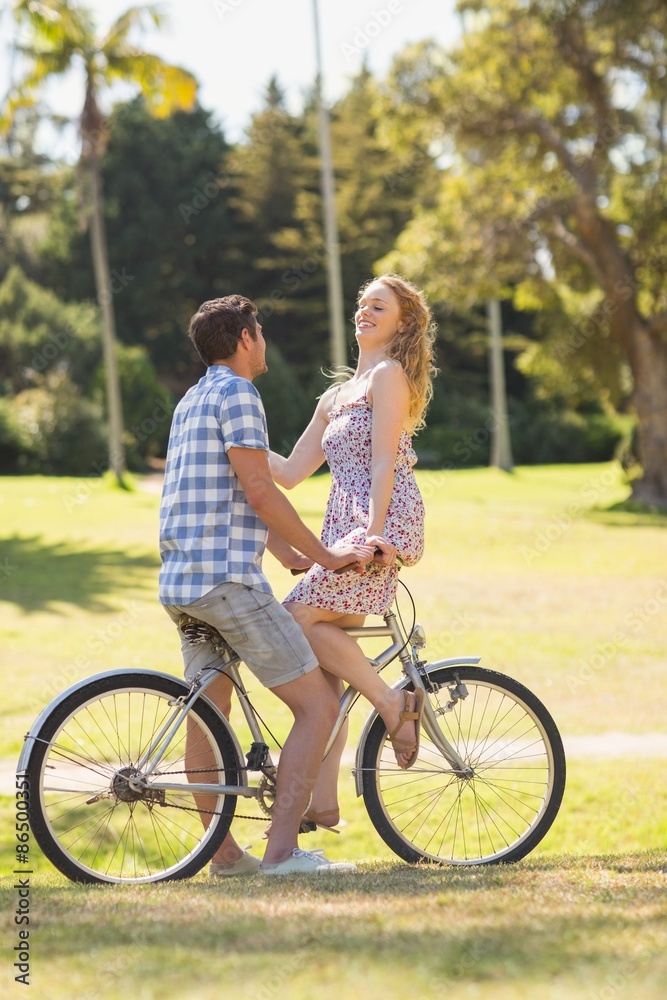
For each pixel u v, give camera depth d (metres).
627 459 47.53
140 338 77.31
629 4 37.44
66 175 79.19
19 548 29.69
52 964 3.94
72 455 55.41
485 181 43.06
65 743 10.01
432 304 43.16
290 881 5.52
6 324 64.62
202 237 76.81
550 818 6.69
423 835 9.59
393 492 6.33
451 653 16.92
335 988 3.54
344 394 6.65
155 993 3.57
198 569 5.79
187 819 8.54
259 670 5.93
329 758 6.41
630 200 41.69
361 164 72.44
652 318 42.28
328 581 6.12
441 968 3.69
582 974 3.59
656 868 5.77
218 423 5.86
